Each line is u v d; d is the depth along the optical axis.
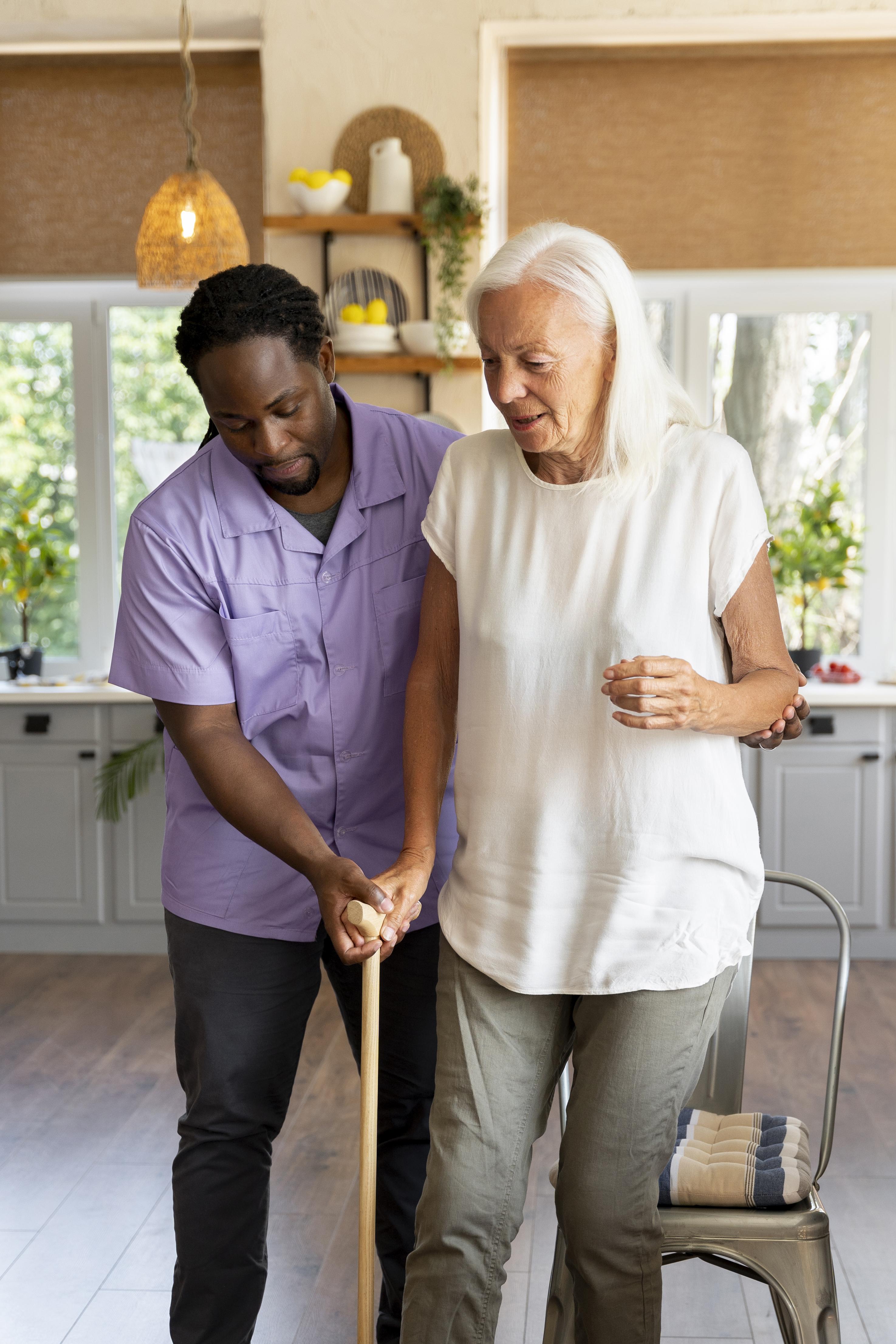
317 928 1.67
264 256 3.91
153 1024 3.44
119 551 4.45
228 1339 1.66
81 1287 2.14
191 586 1.60
